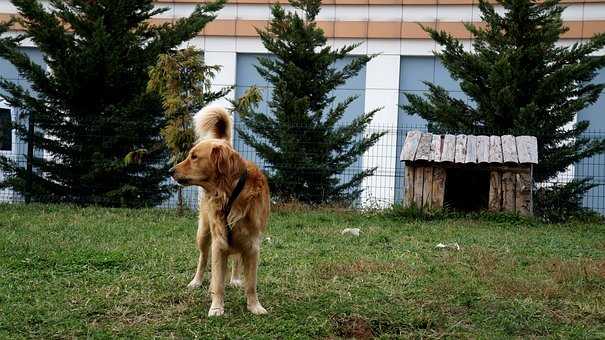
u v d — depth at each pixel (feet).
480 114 43.50
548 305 17.58
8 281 18.48
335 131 43.39
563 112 40.73
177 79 34.40
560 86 40.98
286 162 42.16
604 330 15.58
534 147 37.37
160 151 39.78
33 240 24.80
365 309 16.40
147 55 39.01
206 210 18.17
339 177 49.03
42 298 16.89
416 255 24.44
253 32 56.75
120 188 38.91
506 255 25.03
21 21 38.86
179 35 40.27
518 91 41.70
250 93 35.88
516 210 36.63
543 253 25.96
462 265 22.62
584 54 42.32
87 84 38.47
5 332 14.21
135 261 21.53
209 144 16.07
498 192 36.96
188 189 41.47
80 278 19.19
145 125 38.70
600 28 52.60
